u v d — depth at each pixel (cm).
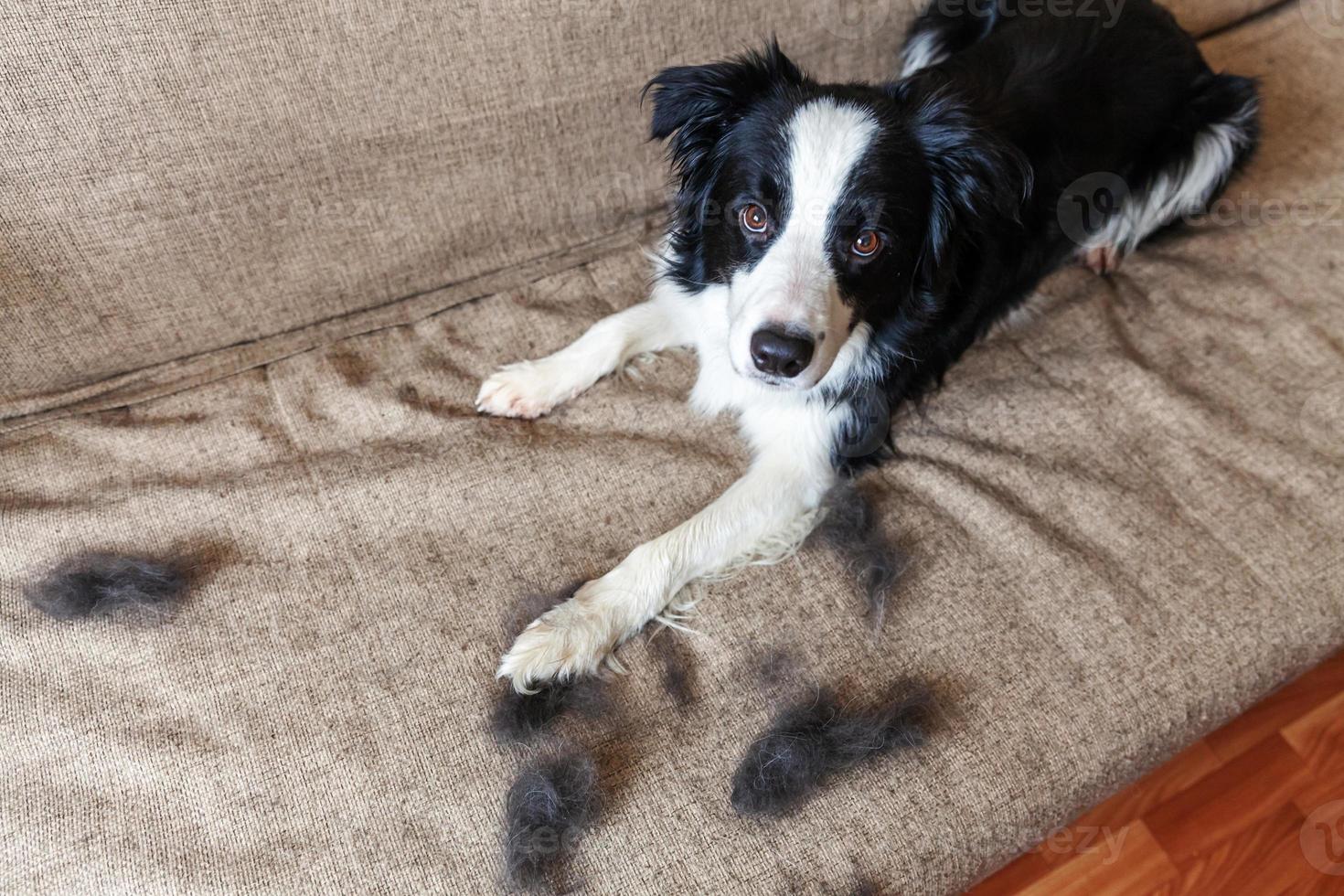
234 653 153
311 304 201
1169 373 202
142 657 151
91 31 151
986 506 174
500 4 179
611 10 190
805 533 175
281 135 176
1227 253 227
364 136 183
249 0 159
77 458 177
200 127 168
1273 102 256
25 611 155
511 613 159
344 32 170
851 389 181
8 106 152
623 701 151
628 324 198
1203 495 181
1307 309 212
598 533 172
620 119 208
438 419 186
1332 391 197
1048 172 197
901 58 237
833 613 162
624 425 190
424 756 143
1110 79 207
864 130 153
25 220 163
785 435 183
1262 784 188
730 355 159
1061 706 152
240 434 182
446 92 185
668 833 136
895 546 171
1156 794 187
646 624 162
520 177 206
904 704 148
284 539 167
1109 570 169
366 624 157
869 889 134
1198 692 157
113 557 161
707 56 209
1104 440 189
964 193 164
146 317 186
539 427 188
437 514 172
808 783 139
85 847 133
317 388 191
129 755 141
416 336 204
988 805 142
